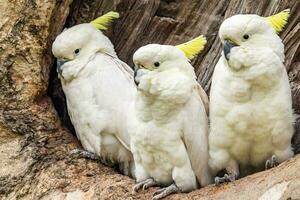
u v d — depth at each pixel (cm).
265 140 1092
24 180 1216
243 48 1076
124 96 1216
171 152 1120
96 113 1209
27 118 1252
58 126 1268
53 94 1321
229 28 1080
